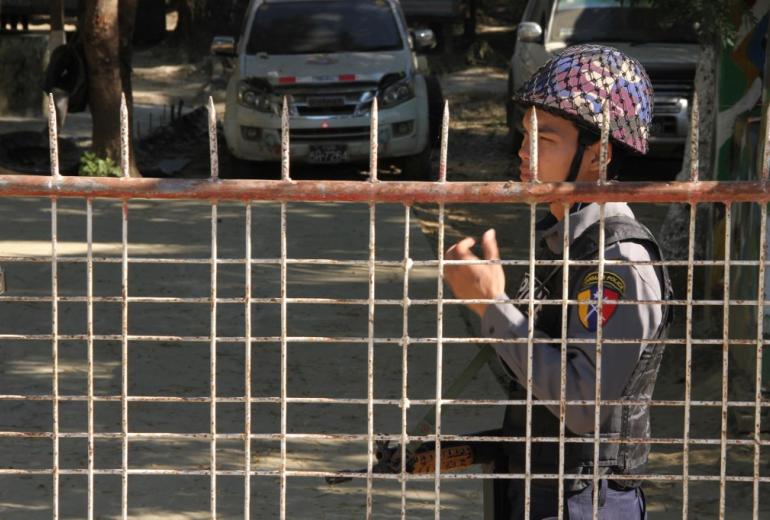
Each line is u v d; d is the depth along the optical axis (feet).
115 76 47.60
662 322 7.94
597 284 7.66
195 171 51.47
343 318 27.37
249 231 7.80
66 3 93.86
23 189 7.71
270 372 23.52
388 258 33.65
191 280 30.55
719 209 24.90
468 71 92.53
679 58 47.26
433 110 51.26
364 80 47.24
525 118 8.11
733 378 21.48
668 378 23.00
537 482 8.25
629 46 49.11
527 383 7.68
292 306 28.19
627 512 8.20
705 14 25.67
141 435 8.04
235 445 19.48
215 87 80.28
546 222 8.69
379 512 16.87
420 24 98.17
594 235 7.88
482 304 7.69
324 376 23.32
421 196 7.68
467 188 7.65
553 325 8.06
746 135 22.88
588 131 7.90
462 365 24.09
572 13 51.24
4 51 63.62
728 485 17.76
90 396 8.03
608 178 8.06
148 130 59.26
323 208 40.19
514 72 53.57
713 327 25.26
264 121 46.88
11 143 51.06
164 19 102.47
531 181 7.61
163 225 37.27
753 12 25.62
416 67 49.70
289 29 50.37
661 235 30.66
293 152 47.06
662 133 46.60
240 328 26.66
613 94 7.87
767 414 19.70
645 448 8.16
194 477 18.07
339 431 20.25
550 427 8.20
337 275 31.17
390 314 27.81
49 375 23.11
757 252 20.56
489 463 8.91
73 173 49.34
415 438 8.02
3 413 20.70
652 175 50.24
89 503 8.13
